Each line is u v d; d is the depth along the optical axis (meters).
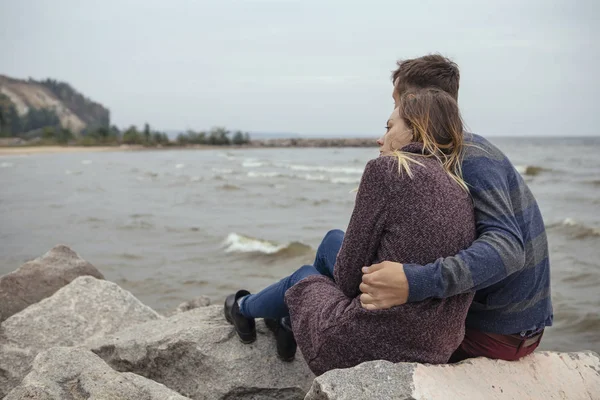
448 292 1.89
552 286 7.39
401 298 1.91
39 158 60.41
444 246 1.91
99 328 3.77
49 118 156.38
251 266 9.29
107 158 62.06
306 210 17.48
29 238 12.00
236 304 2.83
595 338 5.45
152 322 3.31
